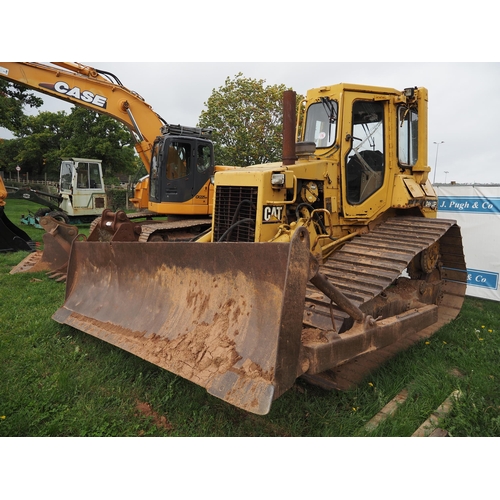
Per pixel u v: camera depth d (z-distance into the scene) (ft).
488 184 23.41
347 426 10.41
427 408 11.25
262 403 8.45
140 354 11.48
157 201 29.12
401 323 12.77
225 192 16.17
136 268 13.75
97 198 55.62
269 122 64.59
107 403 11.29
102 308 14.44
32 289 21.76
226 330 10.19
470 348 15.42
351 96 16.40
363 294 12.42
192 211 29.99
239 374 9.21
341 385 12.28
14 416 10.43
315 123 17.42
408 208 18.37
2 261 30.09
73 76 29.30
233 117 62.54
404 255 14.02
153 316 12.43
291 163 15.08
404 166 17.92
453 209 24.80
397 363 14.06
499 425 10.33
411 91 17.24
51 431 10.01
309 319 12.07
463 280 20.18
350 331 11.07
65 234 26.37
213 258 11.04
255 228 14.73
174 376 12.42
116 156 101.24
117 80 31.45
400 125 17.60
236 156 62.23
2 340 14.84
